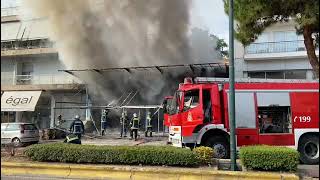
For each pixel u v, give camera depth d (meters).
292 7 10.18
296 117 12.48
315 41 11.53
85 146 11.26
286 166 9.56
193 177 9.38
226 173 9.18
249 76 25.81
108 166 10.35
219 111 12.43
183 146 12.63
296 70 25.08
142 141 19.59
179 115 12.86
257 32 11.20
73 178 10.11
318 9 9.70
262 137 12.32
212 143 12.42
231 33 9.84
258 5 10.29
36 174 10.65
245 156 9.77
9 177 10.31
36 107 29.09
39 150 11.45
